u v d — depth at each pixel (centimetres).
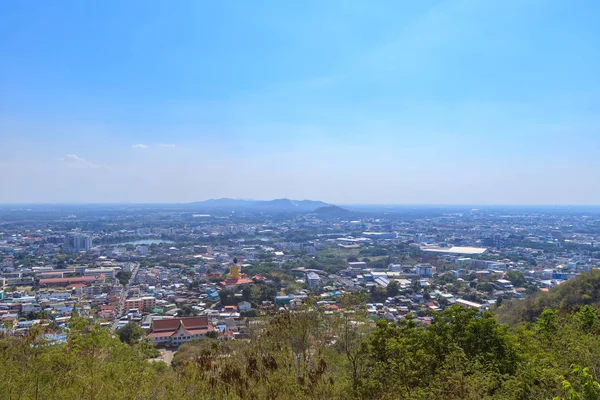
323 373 1498
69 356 1276
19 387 1188
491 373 1460
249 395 1314
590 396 899
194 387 1336
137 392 1259
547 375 1423
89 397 1174
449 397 1386
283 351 1564
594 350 1552
